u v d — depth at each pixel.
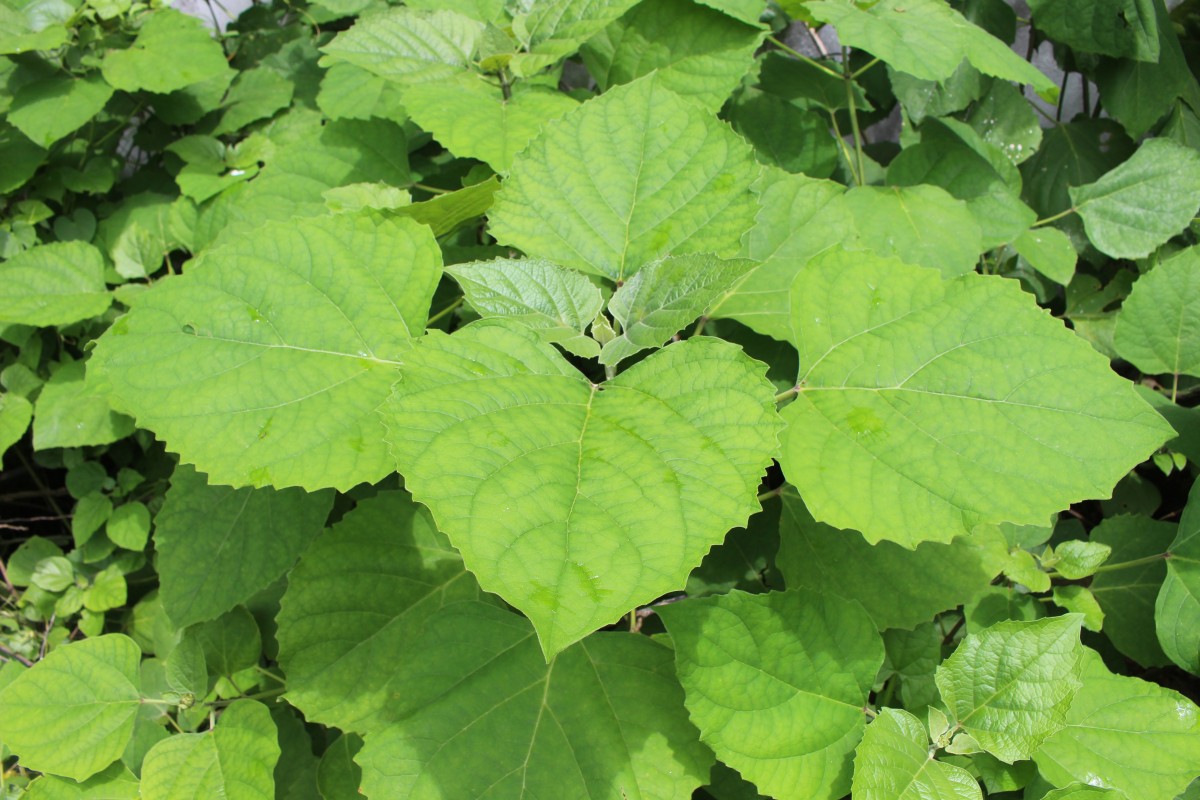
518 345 0.78
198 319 0.83
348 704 0.91
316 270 0.85
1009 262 1.25
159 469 1.19
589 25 1.00
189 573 0.97
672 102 0.90
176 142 1.24
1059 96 1.32
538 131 0.93
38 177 1.25
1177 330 1.06
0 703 0.88
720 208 0.88
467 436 0.71
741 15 1.04
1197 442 1.03
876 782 0.79
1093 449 0.77
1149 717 0.84
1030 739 0.80
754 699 0.83
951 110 1.24
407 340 0.85
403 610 0.93
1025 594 0.97
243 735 0.90
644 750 0.84
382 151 1.13
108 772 0.91
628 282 0.82
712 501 0.69
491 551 0.66
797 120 1.17
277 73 1.33
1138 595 0.99
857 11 1.05
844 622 0.85
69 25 1.19
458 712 0.85
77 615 1.17
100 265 1.15
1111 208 1.17
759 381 0.74
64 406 1.12
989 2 1.27
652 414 0.74
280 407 0.81
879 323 0.84
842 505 0.78
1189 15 1.30
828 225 0.98
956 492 0.77
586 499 0.69
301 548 0.97
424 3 1.05
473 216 0.99
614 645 0.87
